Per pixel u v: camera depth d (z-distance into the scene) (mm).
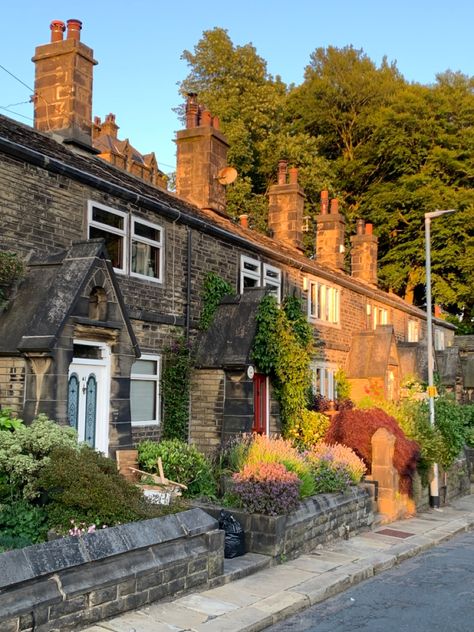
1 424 9148
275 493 10102
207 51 40906
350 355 24359
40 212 11484
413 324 32188
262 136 39188
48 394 9797
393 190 41812
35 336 9883
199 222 15461
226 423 14633
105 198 12930
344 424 16344
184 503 10086
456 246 39781
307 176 37969
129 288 13438
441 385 28391
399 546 11867
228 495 10828
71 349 10164
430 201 39781
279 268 19703
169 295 14664
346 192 43781
